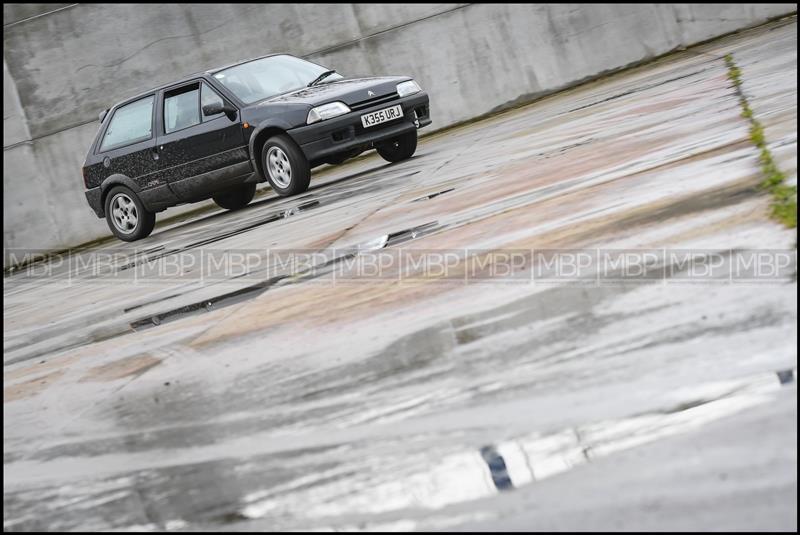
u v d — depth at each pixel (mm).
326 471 7004
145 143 34438
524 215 15141
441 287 11812
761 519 4723
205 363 11578
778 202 10688
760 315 7613
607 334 8266
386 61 49281
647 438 6047
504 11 48562
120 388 11586
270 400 9266
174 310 16469
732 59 34219
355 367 9516
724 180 12828
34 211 50125
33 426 11070
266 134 31672
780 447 5398
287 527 6164
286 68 34125
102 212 36312
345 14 49062
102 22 49062
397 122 31453
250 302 14875
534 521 5348
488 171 22844
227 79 33219
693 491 5188
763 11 47188
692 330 7742
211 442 8445
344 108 30281
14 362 16484
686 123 20250
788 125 15672
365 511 6117
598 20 48156
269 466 7422
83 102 49531
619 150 19375
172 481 7672
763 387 6297
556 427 6637
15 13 49031
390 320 10945
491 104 49156
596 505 5340
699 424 6027
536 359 8203
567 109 36750
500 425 6977
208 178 33062
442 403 7816
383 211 20719
